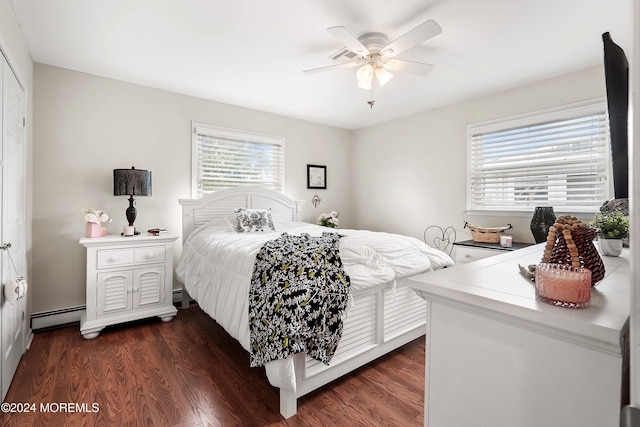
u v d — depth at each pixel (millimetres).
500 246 3059
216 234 2977
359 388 1892
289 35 2297
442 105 3838
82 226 2941
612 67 1368
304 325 1556
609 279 938
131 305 2760
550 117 3000
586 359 623
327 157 4785
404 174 4316
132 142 3186
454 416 842
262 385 1917
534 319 665
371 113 4176
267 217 3373
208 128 3650
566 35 2273
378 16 2062
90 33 2277
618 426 586
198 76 3018
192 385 1906
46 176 2770
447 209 3838
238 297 1961
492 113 3412
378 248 2186
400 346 2354
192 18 2094
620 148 1438
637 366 420
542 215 2871
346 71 2893
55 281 2824
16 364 2041
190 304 3443
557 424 665
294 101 3721
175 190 3457
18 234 2148
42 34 2287
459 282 885
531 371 699
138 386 1887
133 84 3188
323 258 1845
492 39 2332
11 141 1948
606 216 1443
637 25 407
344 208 5004
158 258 2900
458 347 829
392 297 2135
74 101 2891
